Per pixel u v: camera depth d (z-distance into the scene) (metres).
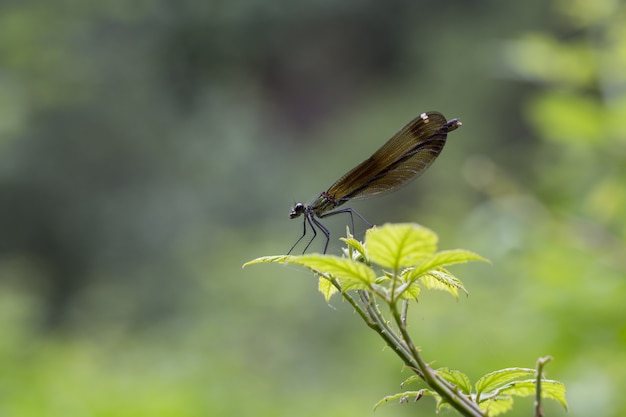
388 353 8.87
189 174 26.06
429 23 33.66
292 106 35.44
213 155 26.41
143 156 25.55
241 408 9.25
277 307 16.25
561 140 5.73
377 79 35.72
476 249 6.30
